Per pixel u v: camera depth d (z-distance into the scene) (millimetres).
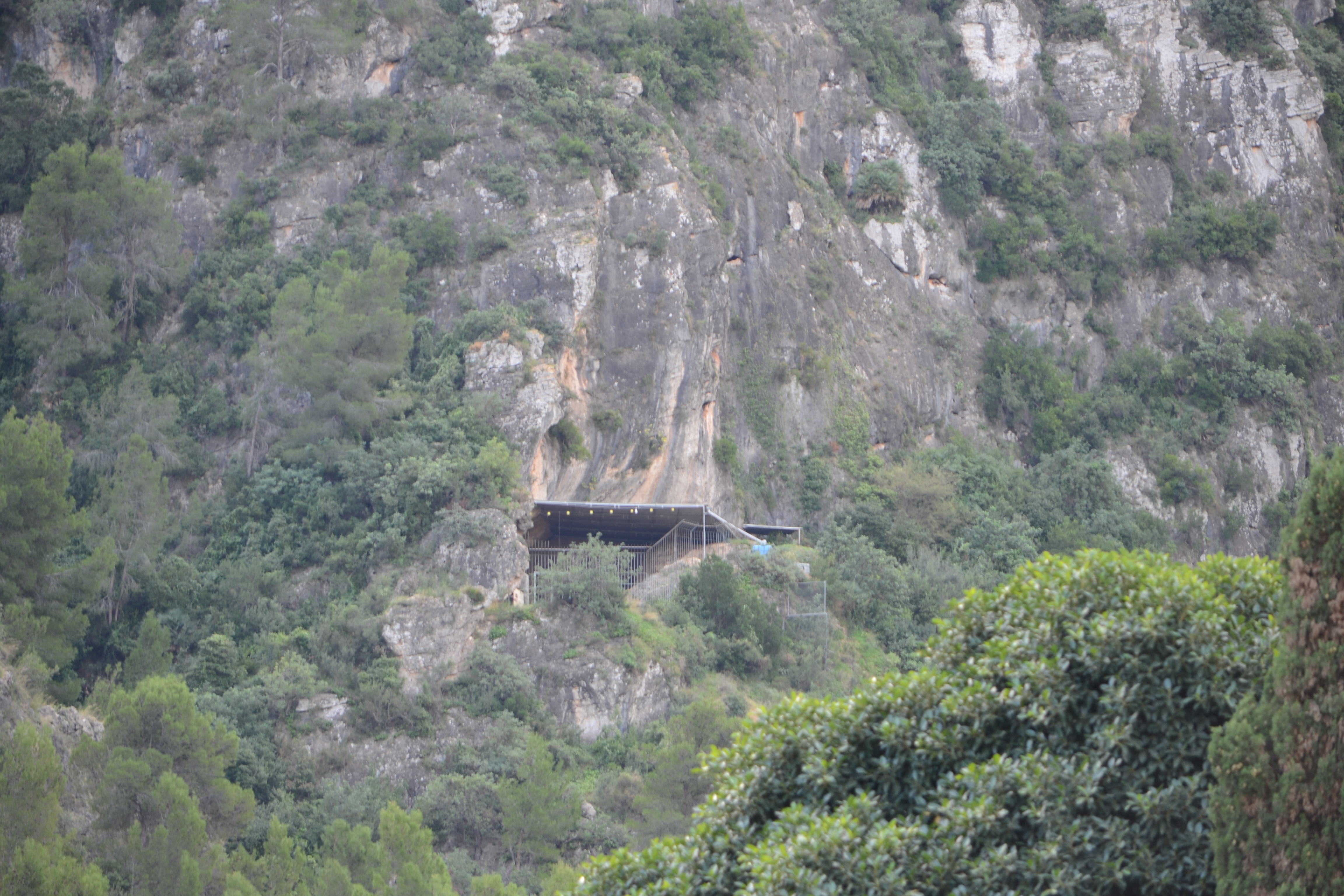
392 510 71188
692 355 83062
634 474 80125
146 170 91062
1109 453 96125
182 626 68312
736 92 96750
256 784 56500
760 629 69438
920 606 78312
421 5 92750
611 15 93000
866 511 85312
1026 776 17062
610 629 66312
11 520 55656
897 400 93625
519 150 85812
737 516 84375
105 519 69188
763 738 19828
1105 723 17516
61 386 82250
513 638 65750
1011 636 19000
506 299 81188
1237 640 17266
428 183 86188
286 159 88938
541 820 53219
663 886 18781
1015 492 91062
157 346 84000
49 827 37656
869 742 19094
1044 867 16562
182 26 96062
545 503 73562
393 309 78312
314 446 74562
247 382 81688
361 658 64438
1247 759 15516
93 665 67125
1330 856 14609
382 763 59656
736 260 90312
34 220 80562
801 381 90188
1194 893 16375
